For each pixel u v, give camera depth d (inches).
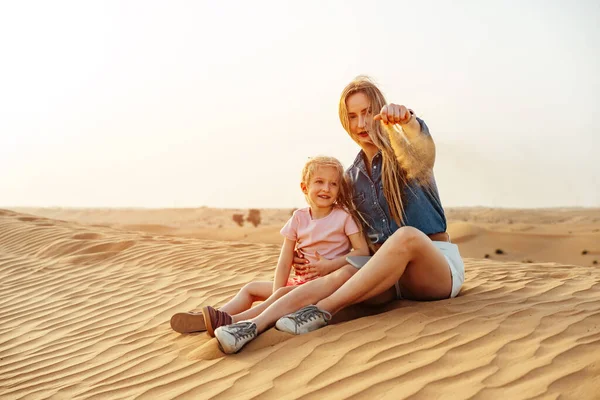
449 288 170.6
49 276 330.3
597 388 103.0
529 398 102.5
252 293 181.3
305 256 178.4
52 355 193.5
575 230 2065.7
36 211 4483.3
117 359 175.3
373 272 152.8
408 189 173.0
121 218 3964.1
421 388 112.3
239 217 2967.5
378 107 172.6
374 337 144.3
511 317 151.3
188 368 149.6
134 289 277.7
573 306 161.8
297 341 148.5
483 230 1663.4
